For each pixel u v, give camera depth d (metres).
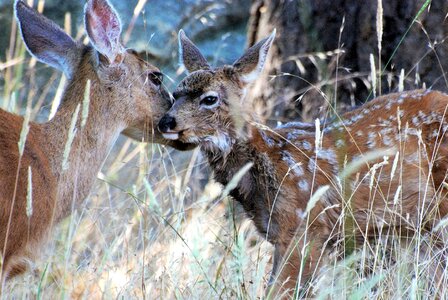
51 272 11.93
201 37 19.36
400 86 12.01
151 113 12.28
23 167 10.82
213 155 12.10
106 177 14.75
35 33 12.28
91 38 11.64
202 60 12.82
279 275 11.27
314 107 14.45
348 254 11.80
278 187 11.61
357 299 9.93
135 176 16.19
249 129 11.82
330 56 14.30
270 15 15.15
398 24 13.94
